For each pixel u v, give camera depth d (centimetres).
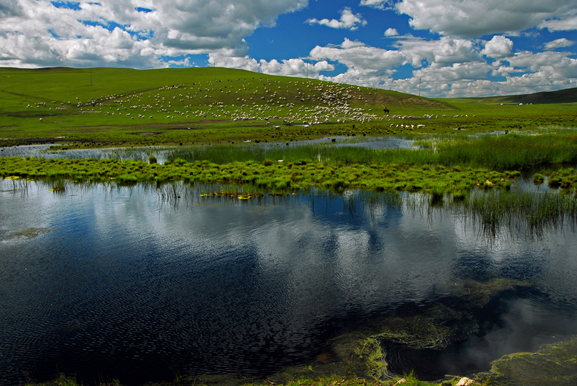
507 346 629
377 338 662
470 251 1048
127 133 5684
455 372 566
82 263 1019
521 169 2327
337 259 1015
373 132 5025
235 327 710
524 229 1208
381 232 1218
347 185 1888
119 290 868
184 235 1222
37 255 1077
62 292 861
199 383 560
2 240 1198
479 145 2847
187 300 816
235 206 1559
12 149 4041
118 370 599
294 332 689
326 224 1307
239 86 11794
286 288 860
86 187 1986
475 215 1359
